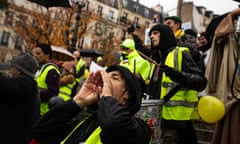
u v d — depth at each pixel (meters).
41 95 4.45
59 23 29.44
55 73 4.65
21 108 3.38
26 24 30.94
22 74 3.56
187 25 10.15
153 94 4.19
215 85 4.00
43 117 2.31
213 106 3.69
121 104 2.02
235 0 3.95
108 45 38.22
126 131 1.93
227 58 3.91
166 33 4.16
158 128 3.87
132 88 2.10
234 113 3.80
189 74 3.71
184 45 4.24
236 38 4.02
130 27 6.12
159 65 4.04
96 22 40.16
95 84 2.31
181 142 4.04
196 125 6.47
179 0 14.75
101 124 1.96
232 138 3.76
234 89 3.87
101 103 2.03
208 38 6.12
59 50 7.59
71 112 2.29
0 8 32.22
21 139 3.36
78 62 7.73
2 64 4.09
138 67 4.33
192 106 3.94
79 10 14.45
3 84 3.23
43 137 2.28
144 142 2.06
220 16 5.09
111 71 2.20
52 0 5.14
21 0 32.03
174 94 3.90
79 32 30.78
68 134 2.31
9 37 43.97
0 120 3.28
